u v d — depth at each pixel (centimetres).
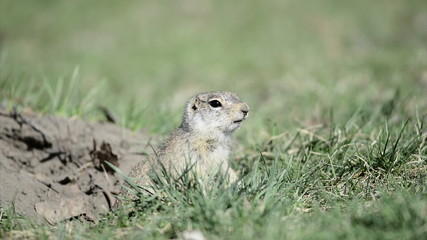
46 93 1488
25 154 1106
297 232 649
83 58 2598
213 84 2095
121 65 2492
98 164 1082
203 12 3047
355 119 1102
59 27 3062
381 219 655
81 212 930
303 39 2623
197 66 2381
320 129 1105
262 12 2967
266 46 2556
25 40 2955
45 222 906
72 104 1313
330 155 953
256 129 1194
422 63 1739
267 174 866
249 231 659
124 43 2794
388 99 1377
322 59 2141
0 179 999
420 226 628
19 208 939
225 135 965
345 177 877
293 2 3073
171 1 3209
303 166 902
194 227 705
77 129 1176
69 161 1111
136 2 3247
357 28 2772
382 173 862
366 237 619
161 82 2178
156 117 1333
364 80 1700
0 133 1120
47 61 2575
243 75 2170
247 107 963
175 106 1502
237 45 2614
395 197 725
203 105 959
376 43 2522
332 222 668
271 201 748
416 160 887
